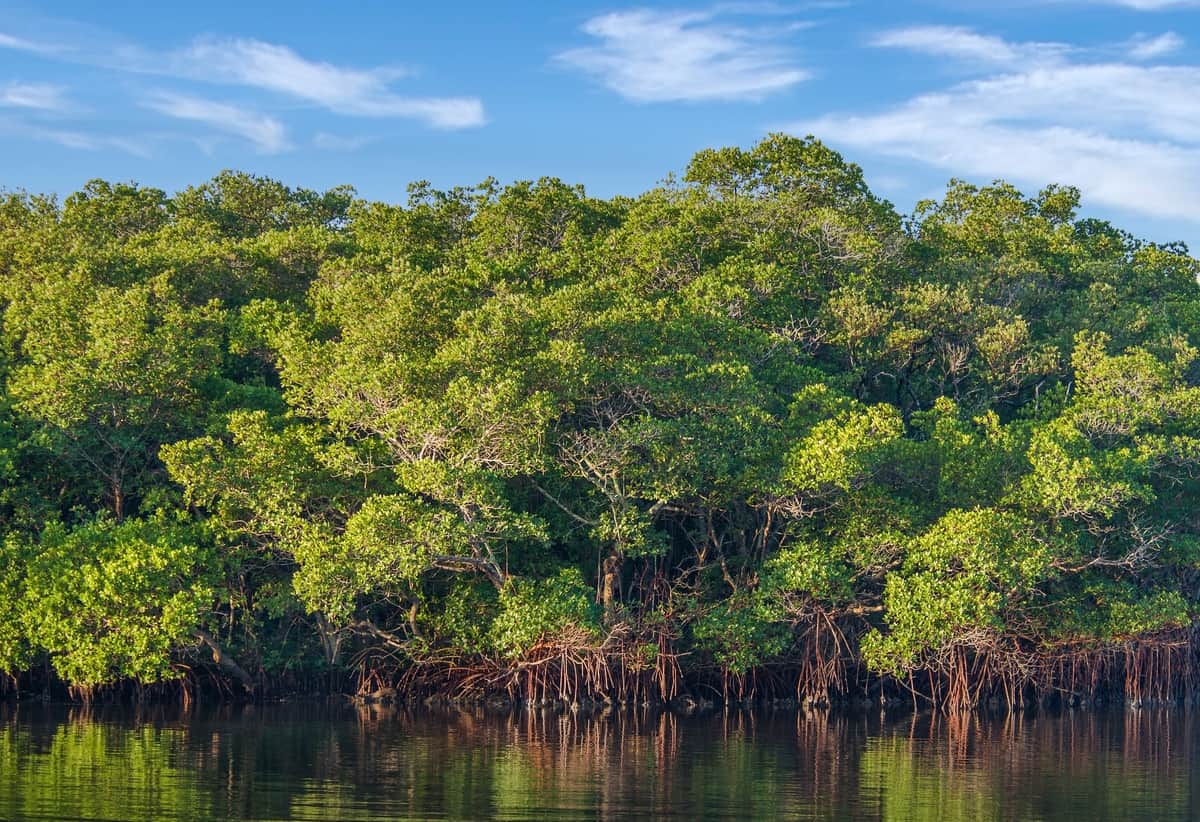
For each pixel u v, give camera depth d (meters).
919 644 35.78
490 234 51.84
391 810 21.59
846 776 26.06
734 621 36.66
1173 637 41.53
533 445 34.94
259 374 42.53
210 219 58.38
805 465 35.53
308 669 38.34
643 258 45.94
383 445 35.69
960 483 38.78
